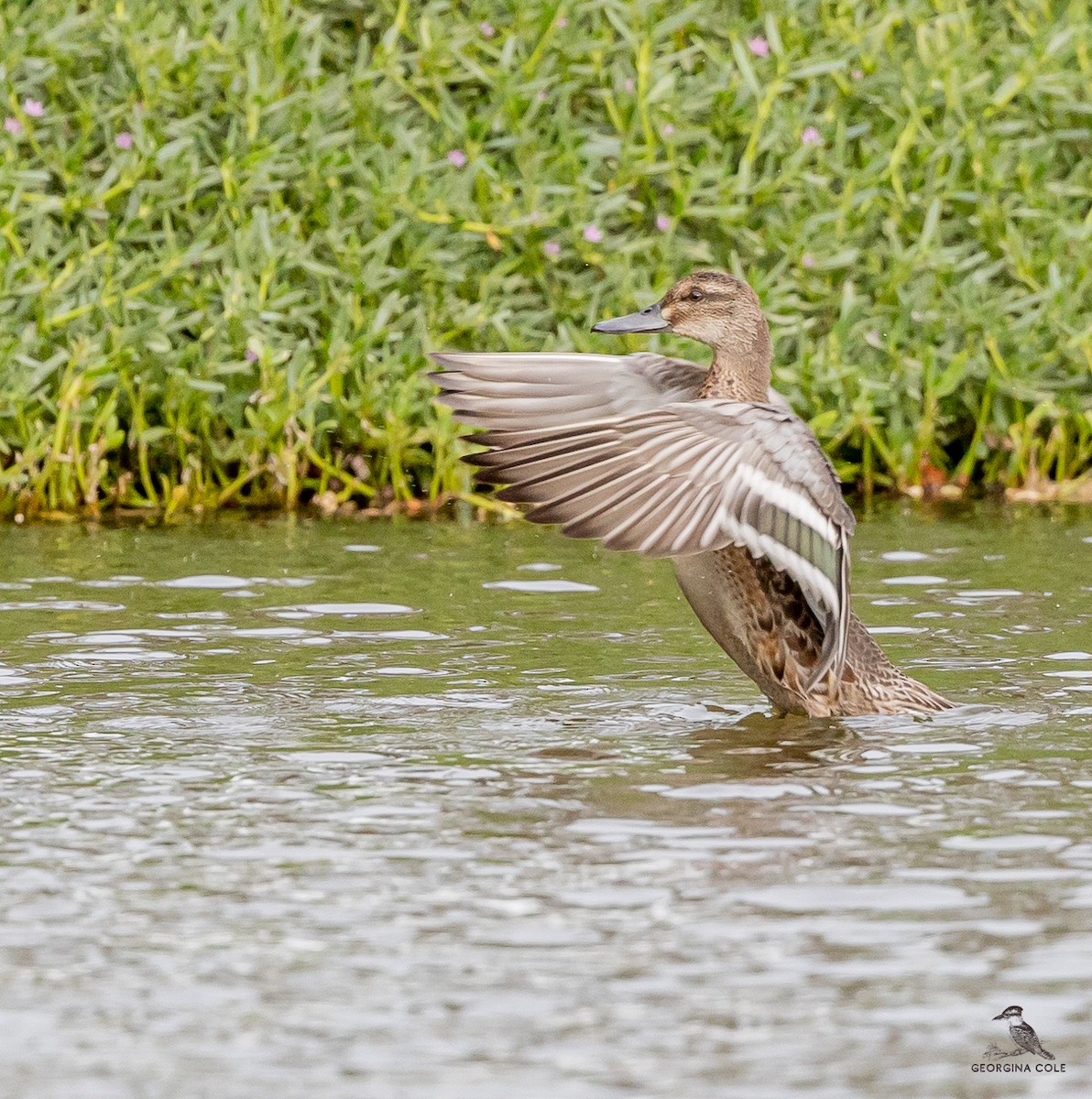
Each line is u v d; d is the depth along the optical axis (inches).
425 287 681.0
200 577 525.3
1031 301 692.7
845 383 678.5
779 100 717.3
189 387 647.8
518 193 708.7
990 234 717.9
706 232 707.4
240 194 673.6
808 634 379.2
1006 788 325.7
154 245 660.1
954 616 474.3
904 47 749.3
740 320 416.8
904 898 270.1
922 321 695.7
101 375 633.6
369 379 656.4
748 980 242.1
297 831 300.8
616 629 463.2
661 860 286.5
